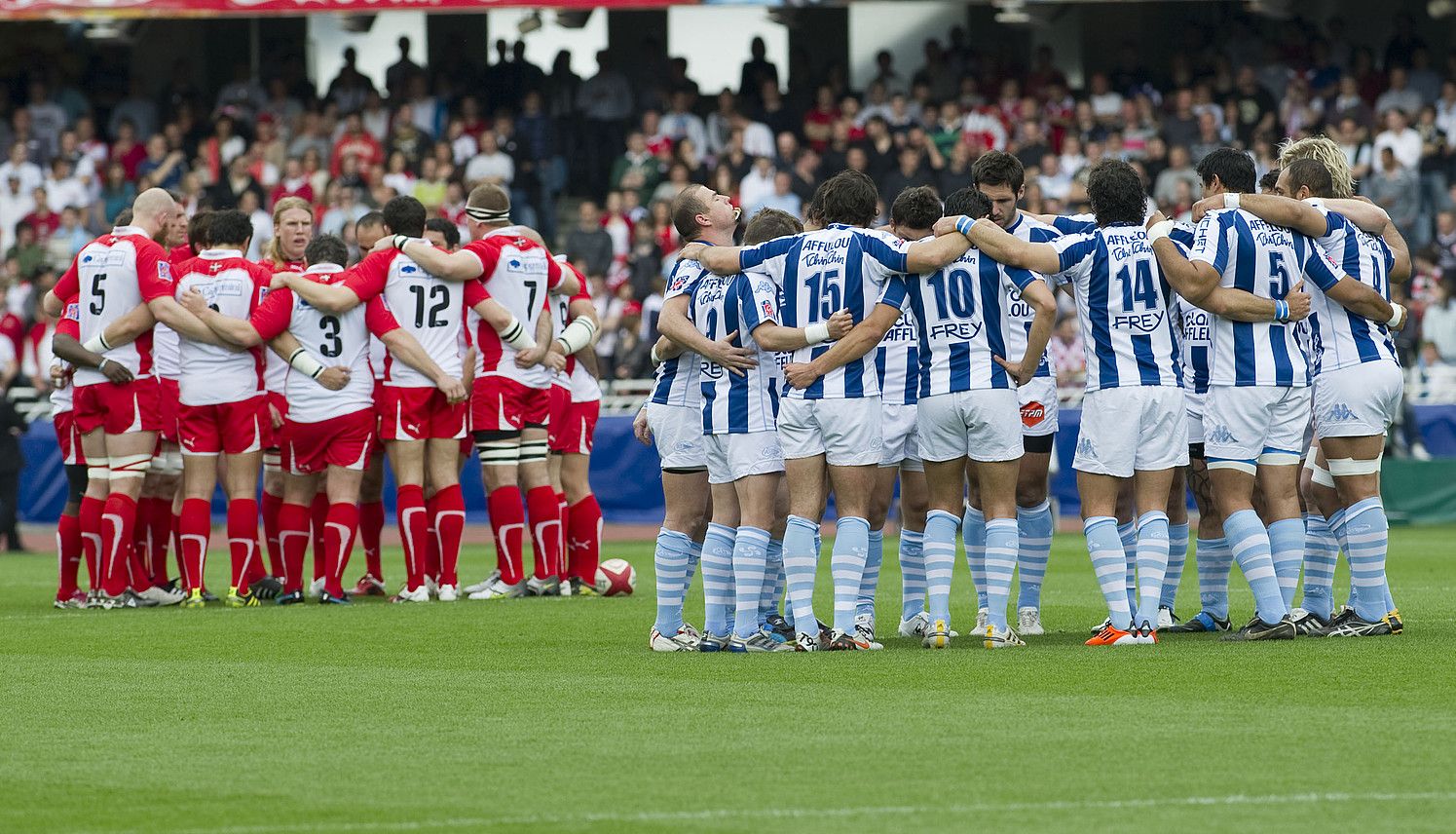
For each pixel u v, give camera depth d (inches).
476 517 2822.3
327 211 3336.6
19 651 1219.2
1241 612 1448.1
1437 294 3078.2
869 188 1155.3
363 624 1387.8
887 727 855.7
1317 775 730.8
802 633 1167.0
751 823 657.6
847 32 3991.1
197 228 1572.3
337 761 789.2
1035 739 816.3
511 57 3976.4
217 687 1025.5
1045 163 3378.4
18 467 2536.9
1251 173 1197.1
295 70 3828.7
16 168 3580.2
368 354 1588.3
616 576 1667.1
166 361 1596.9
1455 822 645.9
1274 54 3676.2
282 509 1599.4
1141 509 1190.3
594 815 673.6
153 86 3946.9
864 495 1160.2
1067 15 3927.2
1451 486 2861.7
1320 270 1182.9
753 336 1133.1
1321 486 1262.3
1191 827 641.6
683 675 1051.9
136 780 751.1
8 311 3142.2
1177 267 1147.3
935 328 1153.4
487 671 1085.1
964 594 1644.9
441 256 1560.0
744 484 1162.6
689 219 1181.1
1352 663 1058.7
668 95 3713.1
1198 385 1272.1
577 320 1672.0
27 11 3248.0
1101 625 1256.8
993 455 1160.2
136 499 1589.6
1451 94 3476.9
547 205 3531.0
